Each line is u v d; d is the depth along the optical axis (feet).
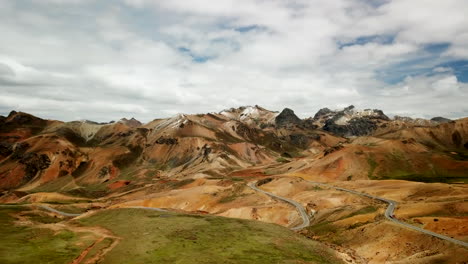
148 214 354.74
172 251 222.48
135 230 283.18
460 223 247.09
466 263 184.85
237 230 285.64
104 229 290.97
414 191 447.83
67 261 204.44
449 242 215.10
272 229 298.15
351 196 472.44
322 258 222.89
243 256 213.87
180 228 288.92
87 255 215.72
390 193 464.24
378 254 238.27
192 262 200.75
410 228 254.06
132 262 201.87
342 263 219.61
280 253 223.51
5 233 272.10
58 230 282.97
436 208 306.35
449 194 400.47
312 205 456.45
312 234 327.06
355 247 262.26
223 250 225.97
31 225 329.31
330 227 328.70
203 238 256.32
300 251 233.55
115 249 228.22
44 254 214.07
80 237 259.80
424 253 214.07
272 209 453.58
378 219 302.66
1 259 200.54
